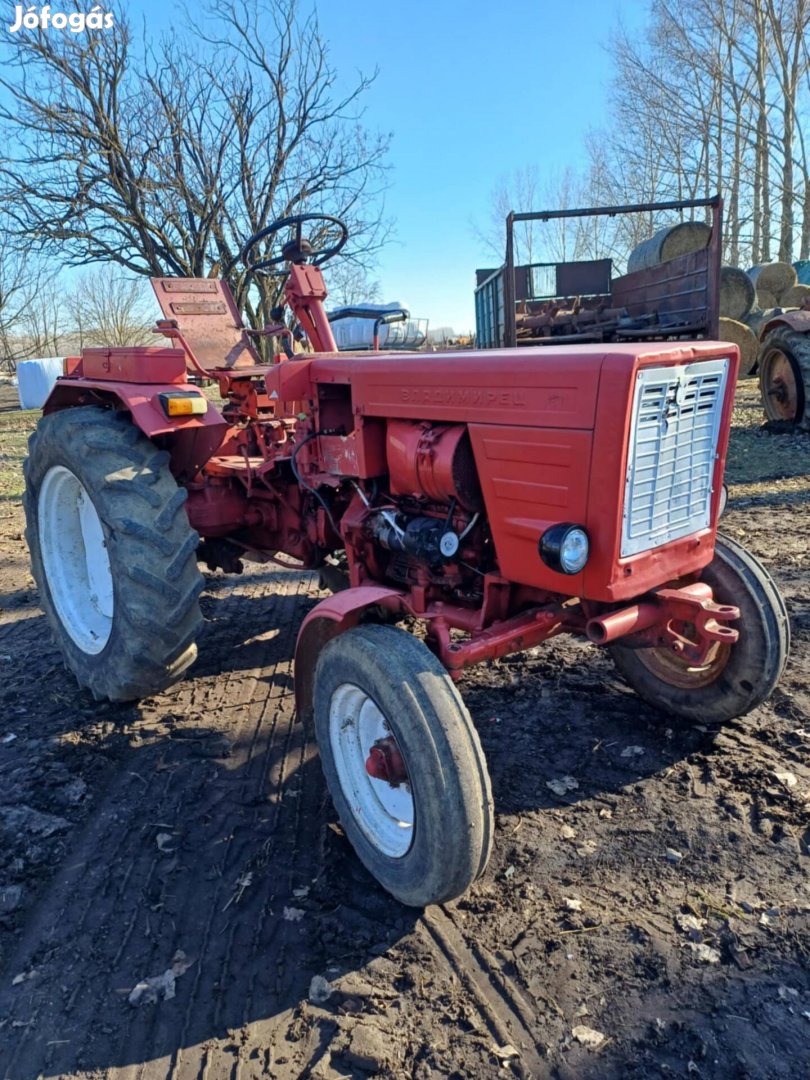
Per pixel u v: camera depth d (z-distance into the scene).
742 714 3.02
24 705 3.68
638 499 2.25
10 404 25.44
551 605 2.67
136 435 3.45
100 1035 1.93
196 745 3.25
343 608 2.42
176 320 4.60
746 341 13.88
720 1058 1.79
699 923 2.18
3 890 2.43
